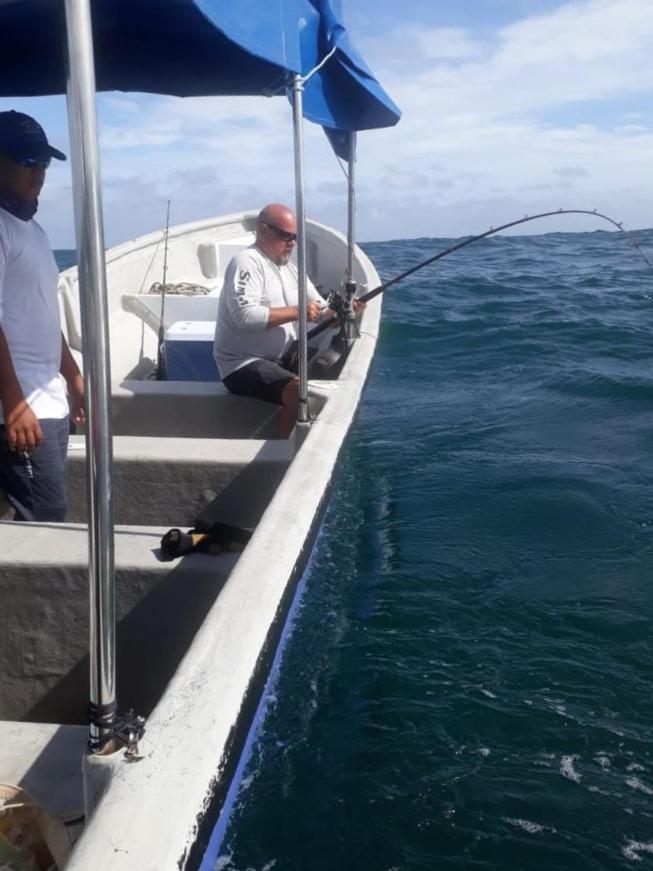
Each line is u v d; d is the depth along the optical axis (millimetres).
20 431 2459
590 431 5344
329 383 3881
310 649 2789
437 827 2152
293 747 2377
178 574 2342
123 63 3158
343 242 7164
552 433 5324
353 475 4586
